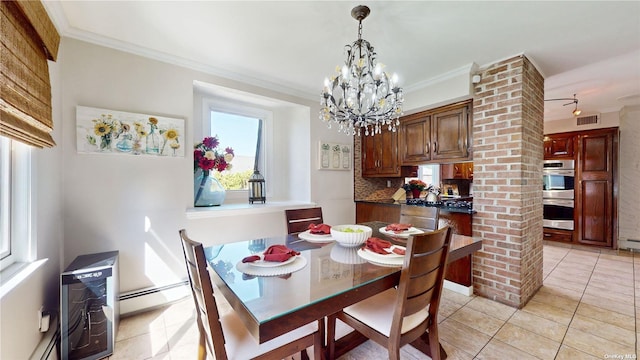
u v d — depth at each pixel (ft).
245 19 5.96
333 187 12.07
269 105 11.22
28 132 4.17
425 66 8.40
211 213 8.26
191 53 7.57
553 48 7.27
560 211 15.01
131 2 5.36
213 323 3.38
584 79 9.52
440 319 7.04
